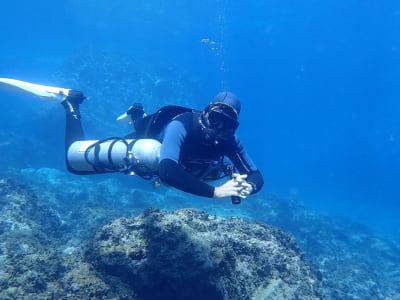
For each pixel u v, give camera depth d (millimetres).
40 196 14070
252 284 5801
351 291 13172
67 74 28781
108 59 31359
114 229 5605
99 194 16469
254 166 3807
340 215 27719
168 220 5496
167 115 3590
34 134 24453
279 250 6523
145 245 5250
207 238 5512
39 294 4988
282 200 23203
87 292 4891
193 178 2834
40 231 8250
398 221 29734
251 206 21188
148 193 18312
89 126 24703
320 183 44688
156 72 34188
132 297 5016
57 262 5789
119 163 3623
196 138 3199
